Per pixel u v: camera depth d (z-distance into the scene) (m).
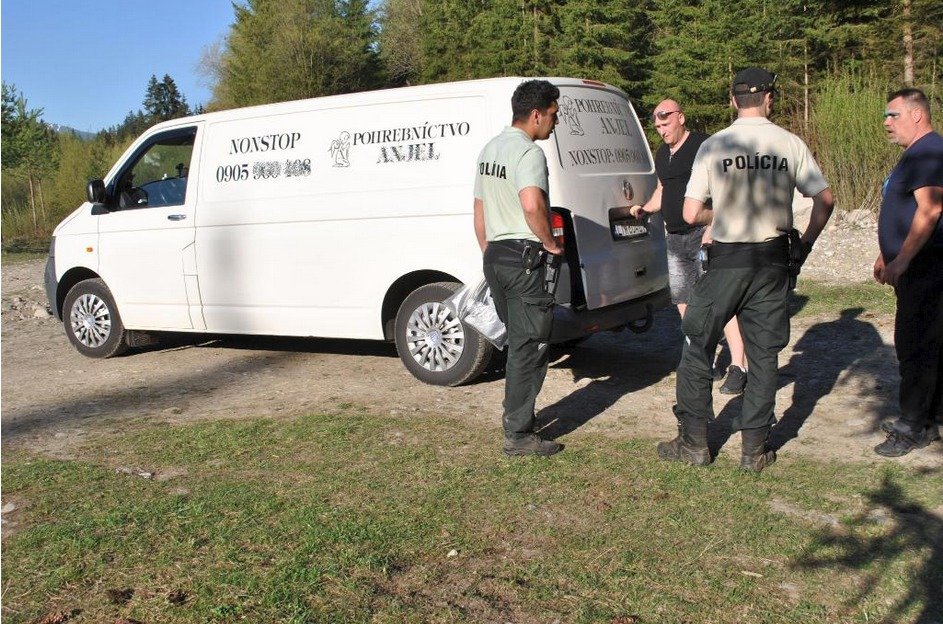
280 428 5.75
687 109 31.27
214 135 7.53
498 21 40.09
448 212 6.44
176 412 6.36
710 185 4.57
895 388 6.07
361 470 4.89
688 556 3.75
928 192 4.53
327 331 7.05
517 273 4.84
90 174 34.47
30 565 3.77
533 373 4.99
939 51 23.92
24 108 30.52
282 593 3.46
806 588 3.47
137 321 8.07
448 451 5.18
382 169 6.70
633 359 7.41
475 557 3.78
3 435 5.89
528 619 3.28
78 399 6.86
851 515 4.12
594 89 6.76
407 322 6.73
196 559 3.78
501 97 6.34
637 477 4.66
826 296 9.23
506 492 4.49
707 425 5.22
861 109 13.87
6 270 18.00
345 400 6.46
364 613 3.32
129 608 3.40
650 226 6.86
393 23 54.22
